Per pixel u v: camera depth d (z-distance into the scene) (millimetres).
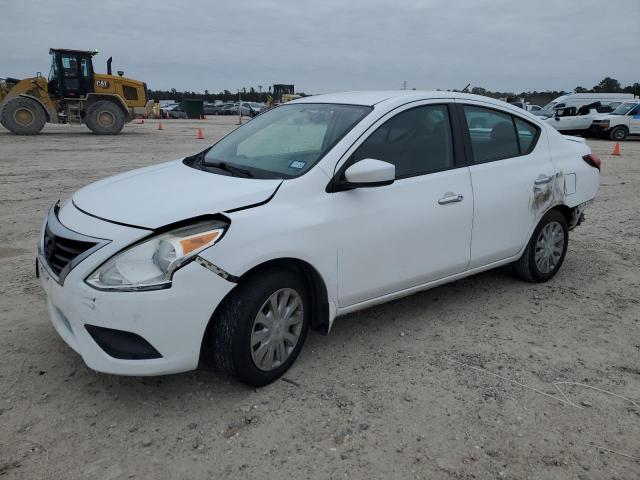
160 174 3691
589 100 31344
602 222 7602
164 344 2785
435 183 3865
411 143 3832
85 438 2754
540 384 3346
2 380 3221
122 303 2703
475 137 4246
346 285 3449
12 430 2789
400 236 3648
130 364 2787
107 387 3191
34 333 3793
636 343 3916
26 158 13242
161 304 2730
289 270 3227
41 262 3164
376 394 3193
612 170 13141
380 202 3545
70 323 2881
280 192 3186
